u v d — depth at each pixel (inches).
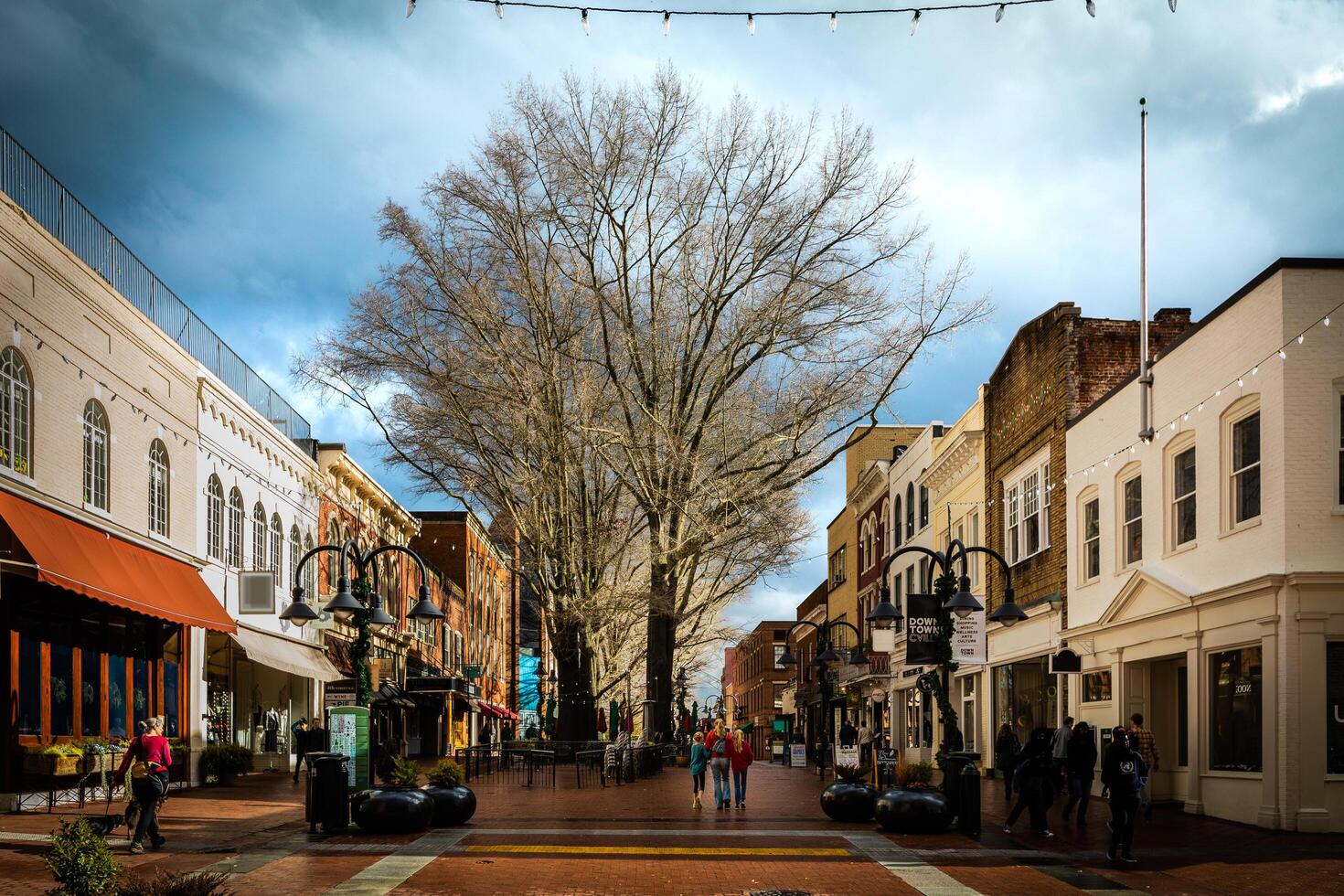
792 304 1425.9
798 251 1441.9
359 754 798.5
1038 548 1261.1
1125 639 1004.6
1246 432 836.0
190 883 389.7
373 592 824.3
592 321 1446.9
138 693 1024.2
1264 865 608.4
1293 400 775.1
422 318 1437.0
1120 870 598.2
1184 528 928.3
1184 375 917.2
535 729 2445.9
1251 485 826.8
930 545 1728.6
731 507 1446.9
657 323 1456.7
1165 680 998.4
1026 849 675.4
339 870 570.3
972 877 573.0
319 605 1540.4
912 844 695.1
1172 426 929.5
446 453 1444.4
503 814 871.7
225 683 1267.2
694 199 1441.9
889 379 1437.0
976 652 1187.9
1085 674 1109.7
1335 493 768.3
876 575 2111.2
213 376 1189.1
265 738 1430.9
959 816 749.3
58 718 875.4
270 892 506.6
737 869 588.7
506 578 3614.7
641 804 984.3
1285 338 776.3
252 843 666.8
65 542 828.0
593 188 1407.5
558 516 1469.0
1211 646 861.2
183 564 1096.2
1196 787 876.6
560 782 1334.9
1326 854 648.4
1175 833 759.7
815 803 1001.5
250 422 1312.7
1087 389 1167.6
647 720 1606.8
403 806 719.7
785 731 3070.9
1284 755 756.6
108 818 638.5
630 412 1480.1
